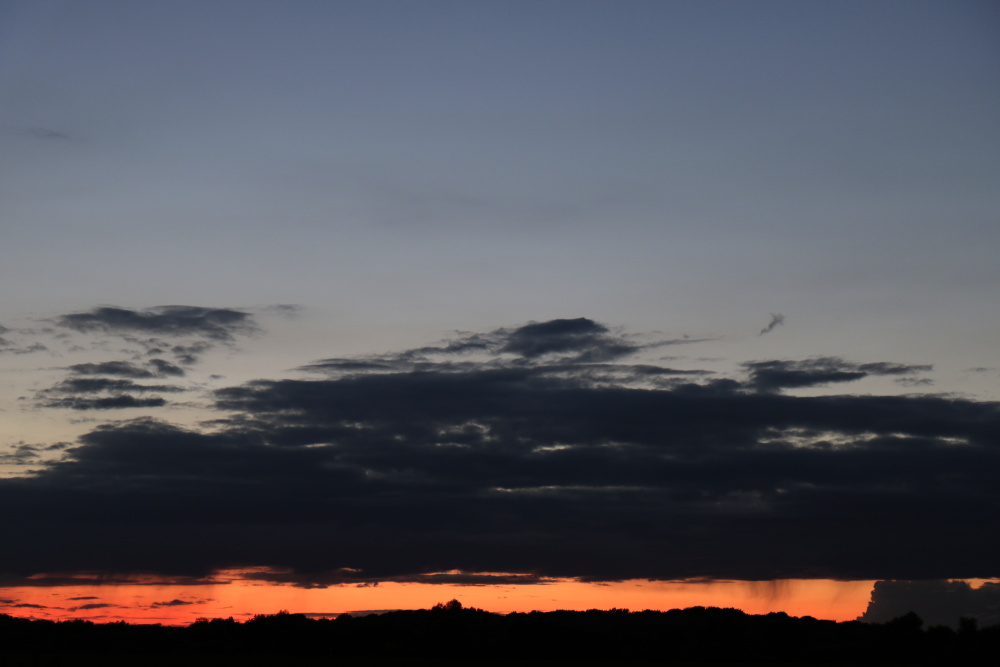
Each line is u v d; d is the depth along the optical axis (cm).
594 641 10869
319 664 8644
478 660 9856
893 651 10069
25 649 10125
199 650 10494
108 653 9912
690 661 9938
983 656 9362
